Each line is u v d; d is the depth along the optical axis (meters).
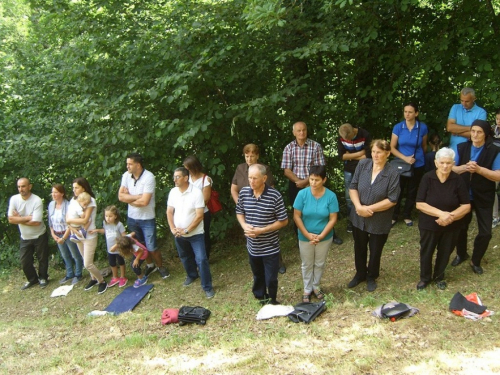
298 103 6.56
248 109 5.96
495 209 5.86
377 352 3.52
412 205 6.30
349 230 6.64
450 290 4.50
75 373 3.89
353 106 7.00
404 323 3.94
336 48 5.66
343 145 6.19
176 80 5.70
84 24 6.34
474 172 4.46
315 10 6.38
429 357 3.36
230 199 7.20
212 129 6.43
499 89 5.95
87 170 7.20
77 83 6.84
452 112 5.64
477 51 6.07
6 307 6.71
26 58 7.89
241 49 6.30
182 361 3.88
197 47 6.02
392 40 6.65
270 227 4.53
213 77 6.21
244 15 5.50
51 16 6.37
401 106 6.74
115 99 6.34
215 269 6.61
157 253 6.44
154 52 6.21
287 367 3.49
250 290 5.55
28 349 4.70
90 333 4.98
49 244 8.14
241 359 3.72
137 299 5.91
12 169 7.98
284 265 6.13
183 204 5.51
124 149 6.68
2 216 7.94
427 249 4.50
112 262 6.51
